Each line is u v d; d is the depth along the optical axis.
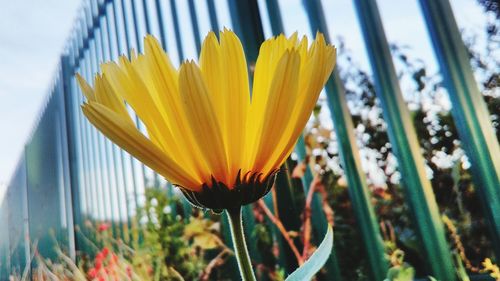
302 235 0.28
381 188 0.32
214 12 0.35
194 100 0.07
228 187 0.08
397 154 0.24
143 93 0.08
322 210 0.29
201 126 0.07
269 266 0.32
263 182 0.08
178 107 0.08
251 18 0.31
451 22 0.22
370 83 0.36
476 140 0.21
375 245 0.24
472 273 0.24
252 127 0.08
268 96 0.07
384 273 0.24
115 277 0.43
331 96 0.27
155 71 0.08
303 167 0.30
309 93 0.08
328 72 0.08
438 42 0.22
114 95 0.08
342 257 0.32
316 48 0.08
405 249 0.28
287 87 0.07
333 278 0.26
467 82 0.21
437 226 0.22
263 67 0.08
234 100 0.08
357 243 0.31
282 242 0.29
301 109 0.08
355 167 0.25
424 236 0.22
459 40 0.22
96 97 0.08
